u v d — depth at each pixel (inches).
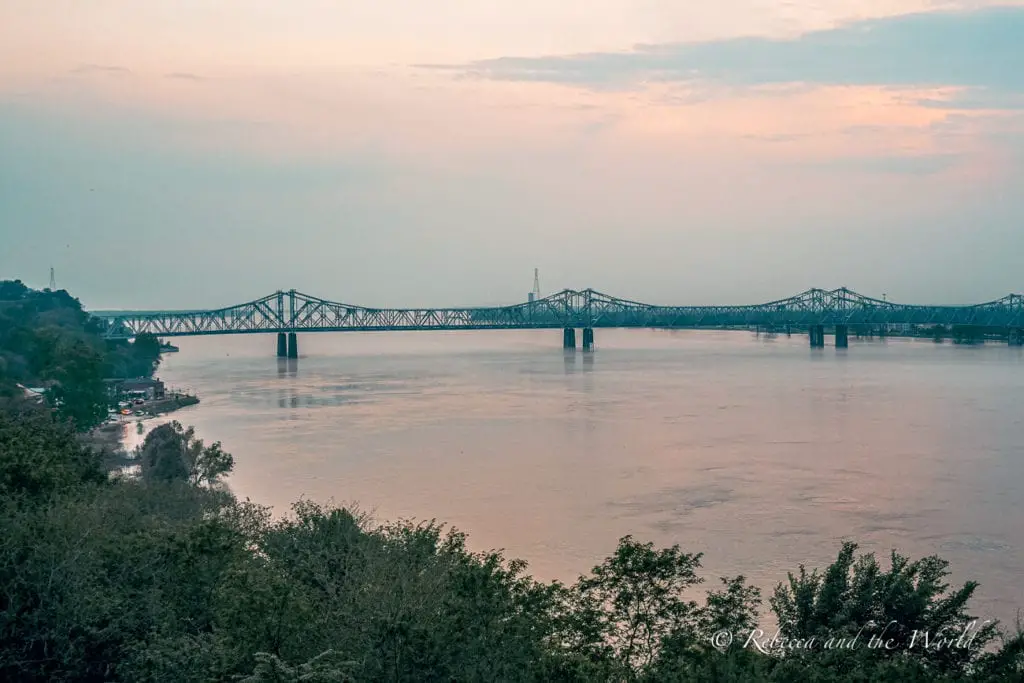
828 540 3927.2
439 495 4817.9
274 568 1995.6
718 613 1900.8
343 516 2386.8
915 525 4163.4
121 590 1980.8
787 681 1627.7
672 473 5378.9
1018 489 4872.0
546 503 4623.5
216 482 4722.0
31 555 1953.7
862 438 6609.3
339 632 1761.8
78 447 3137.3
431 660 1678.2
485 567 1884.8
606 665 1716.3
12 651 1844.2
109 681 1891.0
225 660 1614.2
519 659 1706.4
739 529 4099.4
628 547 1957.4
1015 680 1712.6
